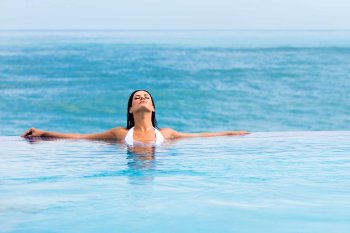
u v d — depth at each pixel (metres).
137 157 5.38
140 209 3.13
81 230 2.71
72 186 3.85
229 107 19.98
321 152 5.81
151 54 30.59
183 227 2.74
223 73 25.05
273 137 7.57
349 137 7.56
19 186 3.86
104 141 6.99
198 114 19.25
